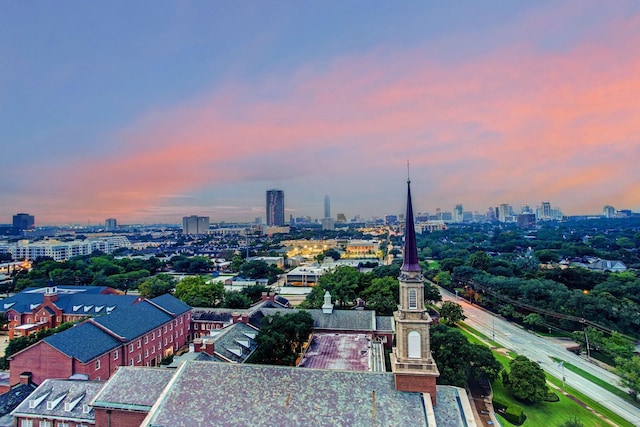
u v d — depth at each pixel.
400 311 41.41
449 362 68.94
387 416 36.47
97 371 65.88
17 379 63.94
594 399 71.25
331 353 69.06
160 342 86.31
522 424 61.16
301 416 36.84
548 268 167.88
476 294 144.25
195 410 38.38
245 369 42.28
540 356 92.75
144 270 191.88
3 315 108.88
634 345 95.00
